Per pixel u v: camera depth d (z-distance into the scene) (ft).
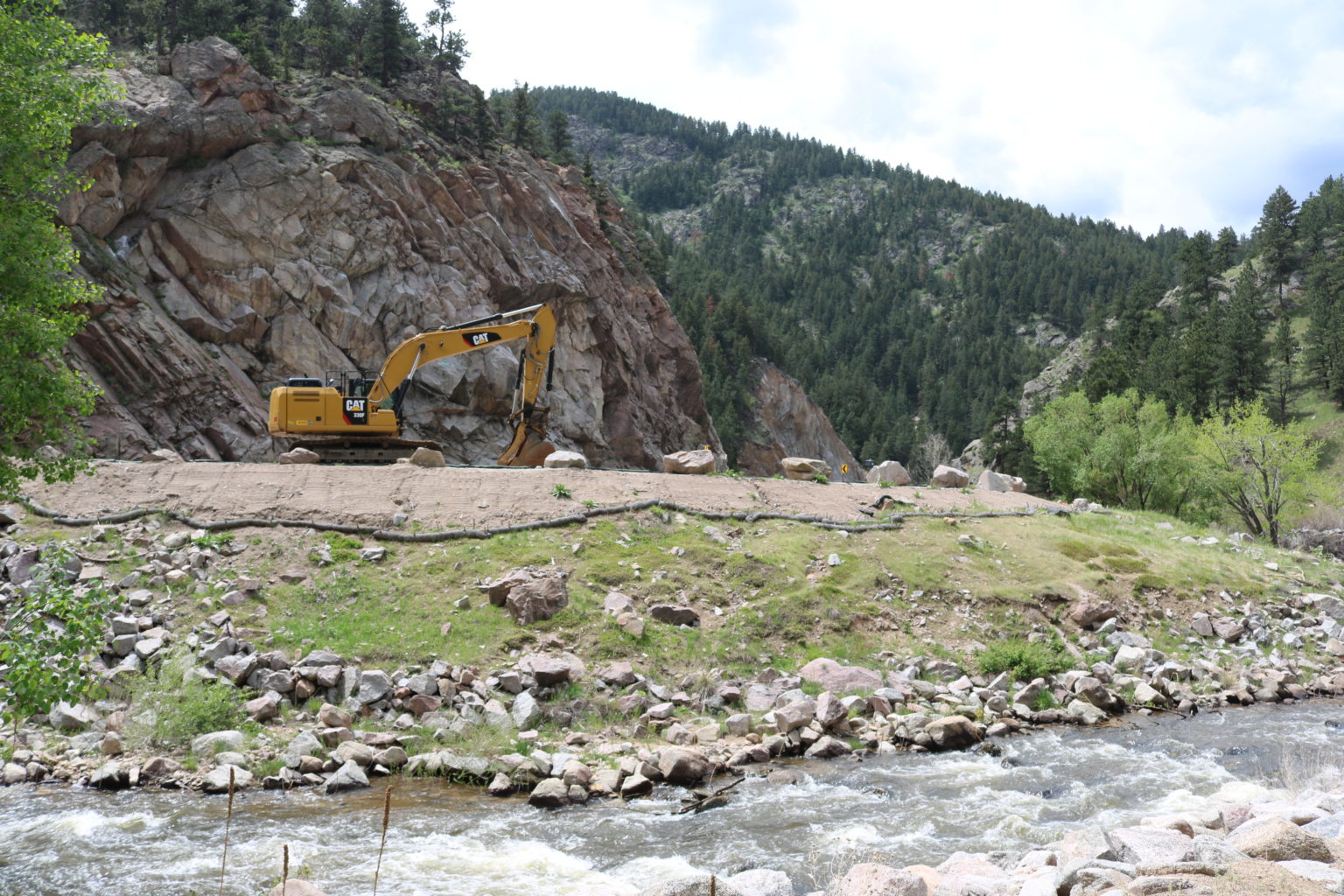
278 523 63.00
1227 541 91.56
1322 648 68.59
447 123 238.89
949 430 609.01
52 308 45.73
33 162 44.75
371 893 28.48
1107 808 37.63
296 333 167.94
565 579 60.90
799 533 72.74
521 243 231.09
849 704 50.78
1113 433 146.72
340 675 49.16
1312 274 412.57
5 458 43.91
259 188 169.37
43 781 39.04
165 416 147.54
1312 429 317.22
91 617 28.76
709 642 57.36
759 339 458.91
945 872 28.17
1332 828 27.40
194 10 212.64
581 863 31.58
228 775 39.63
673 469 86.43
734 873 30.60
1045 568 73.15
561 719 47.80
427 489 70.59
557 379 230.68
